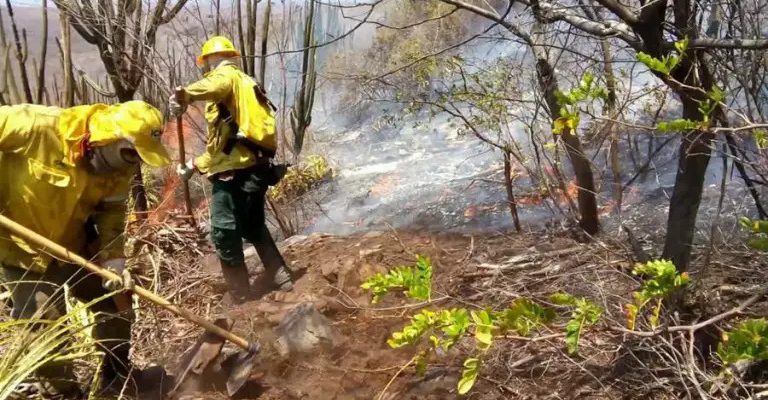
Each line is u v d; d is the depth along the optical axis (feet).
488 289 14.29
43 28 20.67
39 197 11.54
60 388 12.62
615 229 16.56
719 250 13.55
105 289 12.82
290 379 12.96
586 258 14.69
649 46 10.93
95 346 12.87
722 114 11.32
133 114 11.34
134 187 20.76
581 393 11.14
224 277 16.69
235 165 16.01
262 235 16.92
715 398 9.86
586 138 17.85
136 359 14.56
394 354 12.92
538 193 18.74
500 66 17.52
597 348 11.79
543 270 14.60
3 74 21.89
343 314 14.79
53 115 11.66
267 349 13.55
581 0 13.25
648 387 10.73
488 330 8.80
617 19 14.12
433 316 9.04
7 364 11.05
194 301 16.93
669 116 18.56
